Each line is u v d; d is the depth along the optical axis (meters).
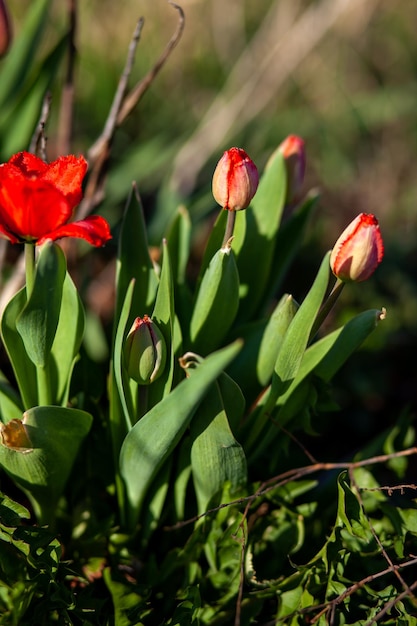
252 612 1.50
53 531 1.55
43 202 1.37
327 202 2.70
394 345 2.04
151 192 2.43
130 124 2.79
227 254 1.47
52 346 1.49
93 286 2.03
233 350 1.35
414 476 1.76
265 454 1.57
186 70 3.04
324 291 1.44
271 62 2.79
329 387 1.53
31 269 1.42
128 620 1.48
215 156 2.50
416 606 1.49
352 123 2.99
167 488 1.53
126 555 1.54
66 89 1.71
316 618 1.46
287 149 1.55
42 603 1.45
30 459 1.46
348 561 1.50
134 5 2.94
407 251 2.33
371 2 3.09
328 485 1.60
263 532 1.53
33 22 1.82
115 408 1.50
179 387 1.40
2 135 1.76
